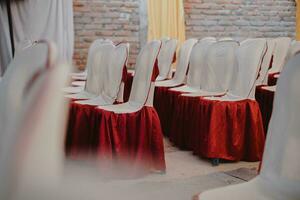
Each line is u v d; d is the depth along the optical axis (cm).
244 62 335
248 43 338
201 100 337
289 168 140
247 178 297
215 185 282
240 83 337
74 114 288
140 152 286
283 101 144
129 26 677
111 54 334
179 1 685
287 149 141
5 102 110
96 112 281
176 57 526
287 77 144
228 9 741
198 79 417
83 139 288
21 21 563
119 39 675
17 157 68
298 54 145
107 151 274
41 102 69
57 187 75
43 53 95
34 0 565
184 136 373
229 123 326
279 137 144
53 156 73
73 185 88
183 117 371
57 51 87
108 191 97
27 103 69
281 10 775
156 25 675
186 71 448
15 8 558
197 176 301
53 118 71
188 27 723
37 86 70
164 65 487
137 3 675
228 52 365
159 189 267
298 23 785
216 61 378
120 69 313
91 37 662
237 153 330
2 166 73
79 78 434
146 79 293
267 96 369
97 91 345
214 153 323
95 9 659
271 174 144
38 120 69
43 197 71
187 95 364
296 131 140
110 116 277
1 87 117
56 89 70
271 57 399
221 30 743
